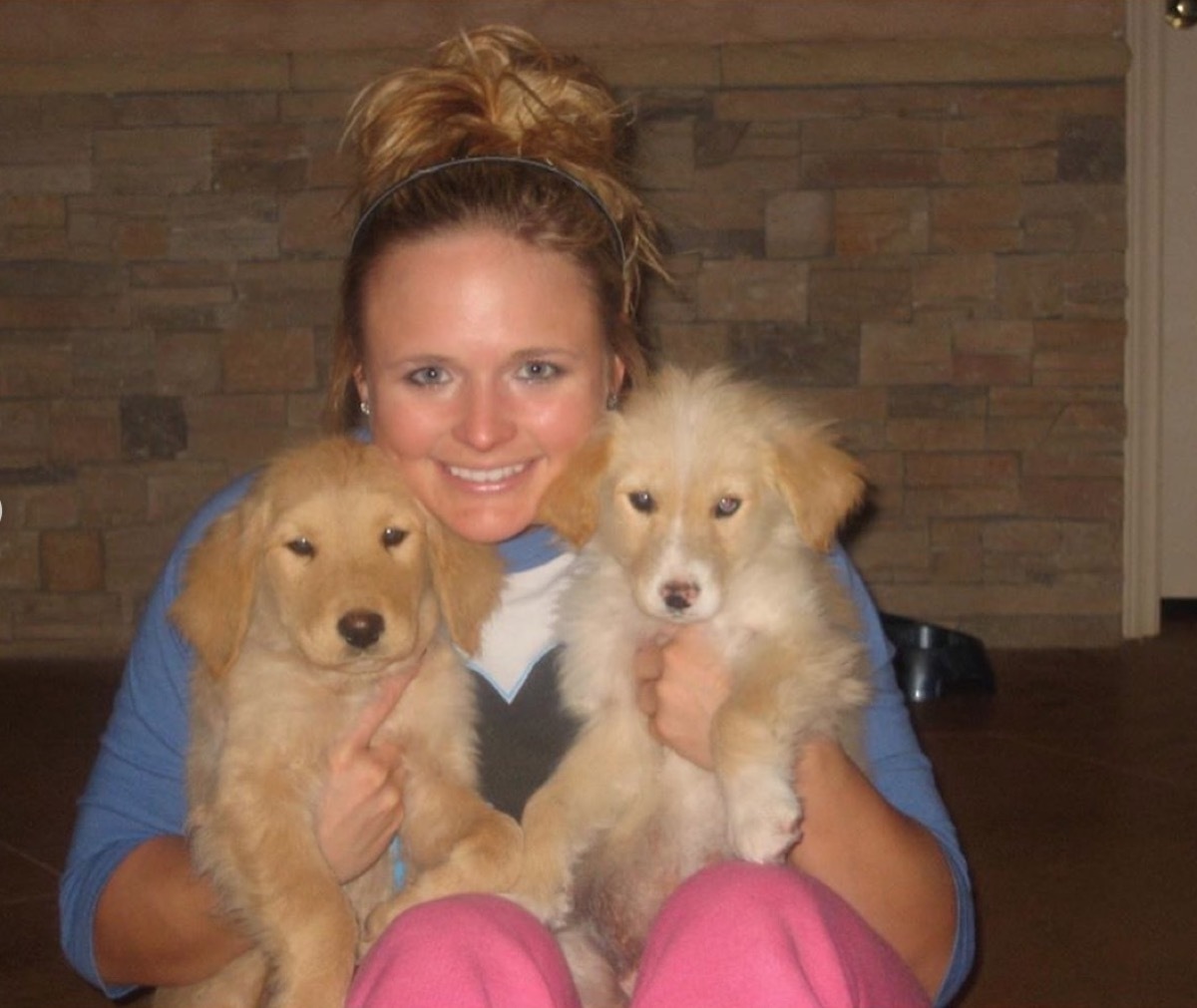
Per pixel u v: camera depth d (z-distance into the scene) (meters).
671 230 2.58
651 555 1.12
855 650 1.14
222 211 2.61
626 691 1.15
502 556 1.15
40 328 2.65
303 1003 1.00
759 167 2.57
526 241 1.07
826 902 0.93
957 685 2.38
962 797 1.92
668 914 0.93
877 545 2.64
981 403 2.60
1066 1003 1.43
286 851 1.03
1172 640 2.69
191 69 2.56
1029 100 2.54
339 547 1.06
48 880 1.73
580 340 1.10
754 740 1.06
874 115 2.55
